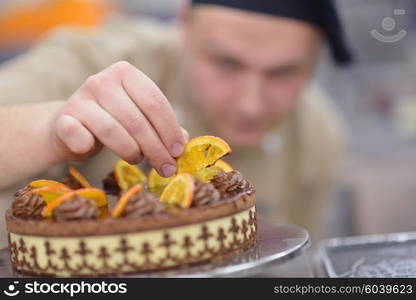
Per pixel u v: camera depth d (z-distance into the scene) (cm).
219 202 114
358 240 155
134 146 120
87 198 115
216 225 111
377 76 414
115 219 107
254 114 237
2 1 358
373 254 145
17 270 116
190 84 261
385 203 376
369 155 380
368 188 375
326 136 312
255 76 233
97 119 118
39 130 139
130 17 406
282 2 222
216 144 125
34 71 246
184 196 112
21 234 113
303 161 306
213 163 128
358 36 368
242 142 254
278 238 125
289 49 229
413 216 375
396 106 418
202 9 233
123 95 121
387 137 401
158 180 142
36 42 357
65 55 259
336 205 372
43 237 109
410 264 132
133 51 272
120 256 106
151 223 106
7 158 140
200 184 114
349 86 423
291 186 310
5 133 142
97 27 340
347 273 129
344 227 375
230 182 123
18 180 145
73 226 106
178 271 105
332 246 152
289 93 244
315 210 319
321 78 415
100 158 234
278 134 295
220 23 227
